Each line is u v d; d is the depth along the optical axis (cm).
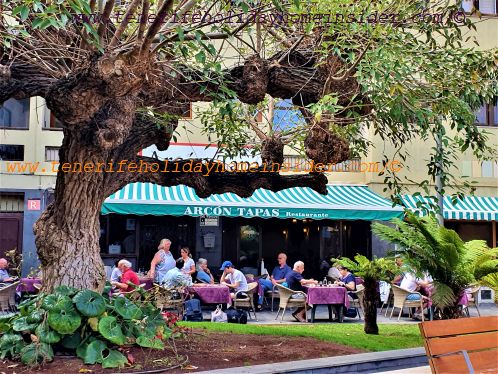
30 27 761
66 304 753
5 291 1362
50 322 743
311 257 2022
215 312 1370
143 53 646
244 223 1997
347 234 2045
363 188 1994
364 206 1703
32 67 751
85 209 839
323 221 2034
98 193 852
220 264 1955
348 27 771
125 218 1927
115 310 791
